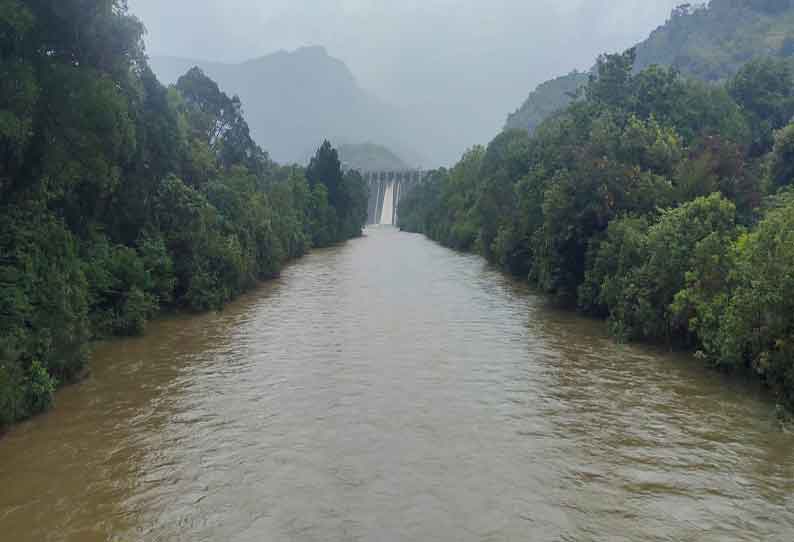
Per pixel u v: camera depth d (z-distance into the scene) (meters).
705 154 27.42
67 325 16.88
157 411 14.99
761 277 15.37
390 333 24.14
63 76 16.45
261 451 12.57
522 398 16.02
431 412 14.91
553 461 12.12
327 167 96.69
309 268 52.16
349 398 15.95
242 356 20.41
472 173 88.12
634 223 25.08
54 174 17.05
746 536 9.40
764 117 47.62
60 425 14.07
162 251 27.62
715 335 17.70
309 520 9.84
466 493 10.77
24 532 9.54
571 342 22.58
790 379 14.53
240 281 34.31
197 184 39.12
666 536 9.40
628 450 12.68
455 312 29.17
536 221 38.69
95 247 24.16
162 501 10.52
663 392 16.55
